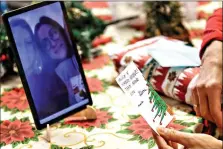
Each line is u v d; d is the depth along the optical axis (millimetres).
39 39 937
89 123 1004
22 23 913
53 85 956
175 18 1332
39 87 936
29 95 920
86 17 1356
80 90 996
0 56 1223
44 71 943
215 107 938
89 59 1337
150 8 1342
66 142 932
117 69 1178
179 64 1060
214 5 1673
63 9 972
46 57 945
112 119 1018
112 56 1188
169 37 1293
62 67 969
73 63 985
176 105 1062
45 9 946
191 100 1021
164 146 829
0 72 1235
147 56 1122
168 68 1067
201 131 958
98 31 1369
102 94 1144
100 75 1248
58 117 966
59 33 966
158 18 1338
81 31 1337
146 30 1386
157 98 848
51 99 953
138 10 1568
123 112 1047
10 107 1108
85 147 906
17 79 1259
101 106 1081
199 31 1461
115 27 1565
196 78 1016
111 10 1595
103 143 920
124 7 1585
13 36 900
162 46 1149
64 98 973
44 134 975
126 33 1521
